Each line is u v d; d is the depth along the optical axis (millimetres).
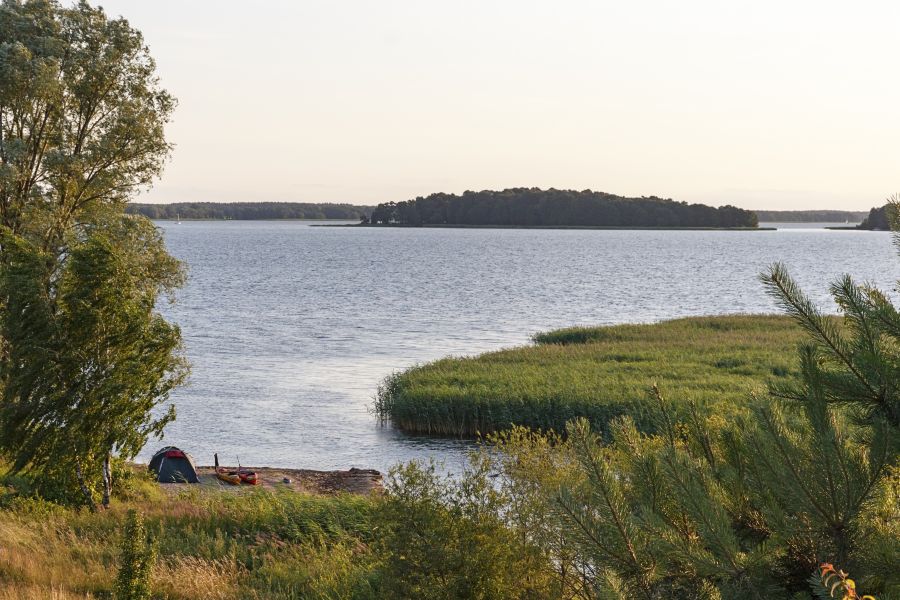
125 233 39312
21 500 26062
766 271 7824
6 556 19156
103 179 39875
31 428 25406
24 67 37500
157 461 35469
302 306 115812
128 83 41094
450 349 77250
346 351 75125
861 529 7285
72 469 26141
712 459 9766
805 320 7672
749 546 8477
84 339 25203
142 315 26062
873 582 7309
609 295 138500
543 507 12523
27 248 25812
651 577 7562
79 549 20812
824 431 7395
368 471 37844
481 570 12852
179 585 17922
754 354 61906
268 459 40969
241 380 59781
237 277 172375
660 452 8125
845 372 7559
